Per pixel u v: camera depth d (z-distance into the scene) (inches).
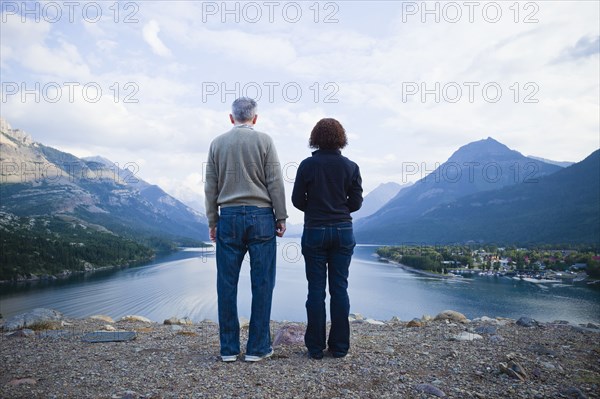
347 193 169.9
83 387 124.5
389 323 269.4
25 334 213.2
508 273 4945.9
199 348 179.8
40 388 123.4
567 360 155.3
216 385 126.0
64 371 141.2
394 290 3336.6
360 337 203.6
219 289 157.2
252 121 170.4
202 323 289.4
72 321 275.9
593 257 5329.7
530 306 2556.6
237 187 158.2
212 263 6348.4
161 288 3612.2
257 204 159.2
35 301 2987.2
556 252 6461.6
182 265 6067.9
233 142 159.0
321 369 142.9
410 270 5300.2
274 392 120.6
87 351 173.2
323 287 163.9
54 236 6761.8
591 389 124.0
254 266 158.4
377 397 118.3
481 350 169.8
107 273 5029.5
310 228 164.1
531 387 126.0
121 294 3284.9
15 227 7027.6
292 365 148.6
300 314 2405.3
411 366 147.6
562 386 127.3
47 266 4884.4
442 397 118.7
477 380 133.3
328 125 172.1
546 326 227.6
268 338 159.9
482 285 3750.0
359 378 134.0
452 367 146.3
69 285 3909.9
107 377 134.0
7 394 118.0
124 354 167.2
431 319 282.5
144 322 292.5
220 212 161.3
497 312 2319.1
